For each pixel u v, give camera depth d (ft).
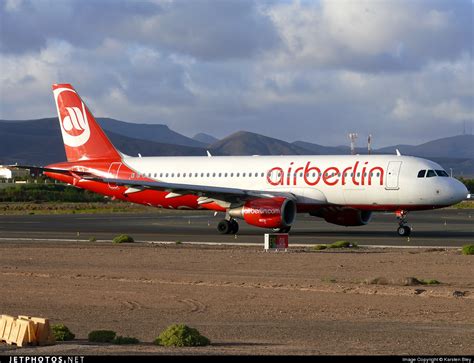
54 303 238.89
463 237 491.72
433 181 490.90
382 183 498.28
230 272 306.96
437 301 234.58
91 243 456.04
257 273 302.86
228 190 520.01
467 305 226.99
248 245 433.48
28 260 358.23
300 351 156.76
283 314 216.13
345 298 241.35
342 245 412.77
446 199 490.08
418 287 260.01
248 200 529.86
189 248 411.54
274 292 254.68
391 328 191.11
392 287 260.42
